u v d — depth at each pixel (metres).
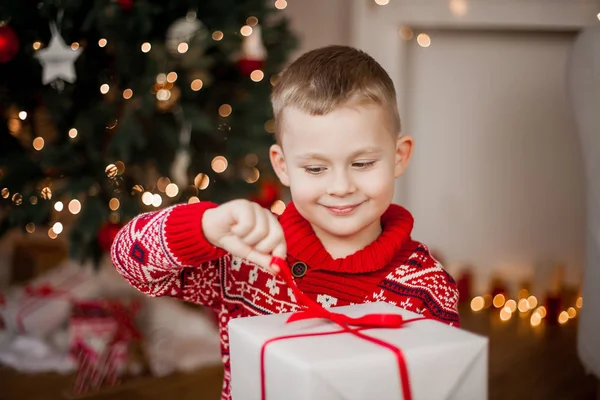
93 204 1.97
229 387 0.89
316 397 0.51
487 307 2.90
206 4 2.22
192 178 2.21
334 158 0.78
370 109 0.79
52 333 2.26
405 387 0.54
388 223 0.92
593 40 1.67
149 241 0.76
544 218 3.04
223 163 2.20
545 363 2.27
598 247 1.67
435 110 3.06
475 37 2.98
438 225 3.13
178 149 2.08
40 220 1.99
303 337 0.59
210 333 2.35
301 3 3.21
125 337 2.07
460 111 3.04
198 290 0.89
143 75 2.06
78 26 2.02
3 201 2.06
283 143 0.84
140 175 2.20
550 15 2.82
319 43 3.22
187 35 2.14
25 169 2.03
